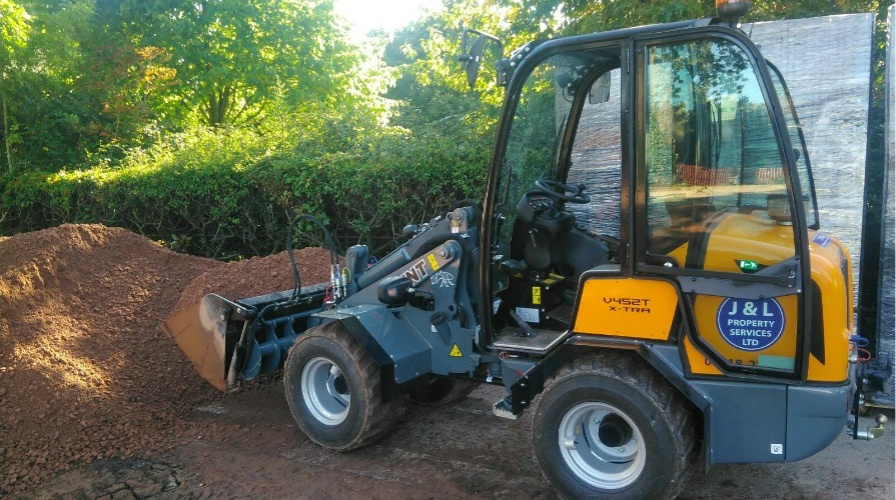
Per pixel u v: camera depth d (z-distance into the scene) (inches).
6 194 462.9
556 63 153.1
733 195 125.6
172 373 215.6
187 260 287.1
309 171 328.8
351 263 188.2
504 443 177.2
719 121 126.0
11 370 192.7
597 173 170.9
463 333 166.6
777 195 122.6
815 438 123.4
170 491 156.7
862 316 218.4
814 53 209.8
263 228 361.7
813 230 153.9
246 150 365.4
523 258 159.5
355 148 333.4
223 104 639.1
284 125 386.9
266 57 607.8
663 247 131.2
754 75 121.6
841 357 123.6
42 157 508.7
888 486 151.3
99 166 449.4
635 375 132.5
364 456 171.3
